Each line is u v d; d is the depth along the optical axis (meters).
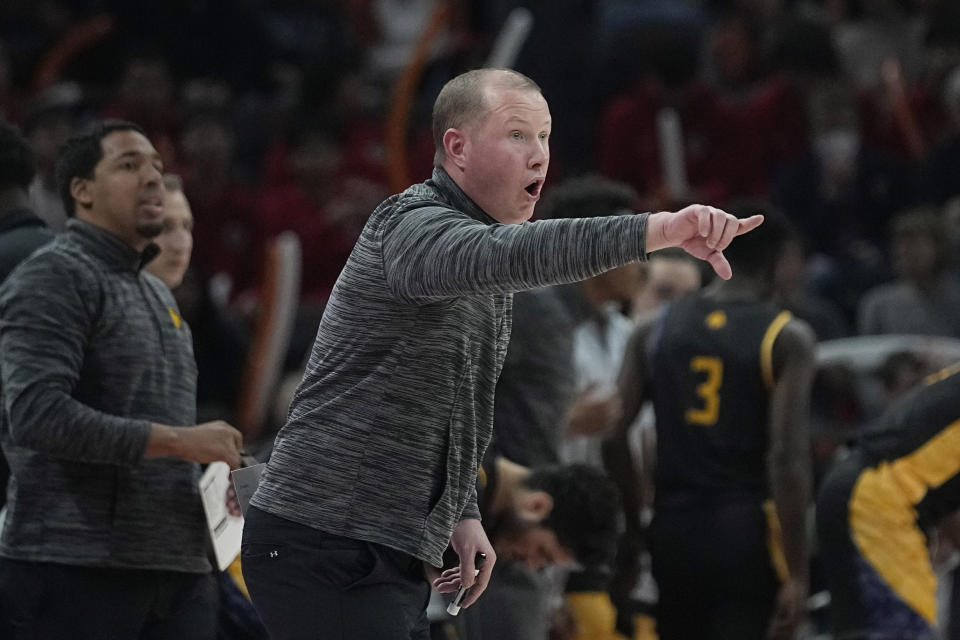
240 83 37.25
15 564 12.84
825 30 36.69
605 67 36.00
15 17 35.50
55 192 26.06
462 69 35.78
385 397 10.14
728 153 34.06
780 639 16.22
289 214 30.11
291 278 22.05
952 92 34.06
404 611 10.45
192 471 13.45
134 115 31.86
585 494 14.24
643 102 33.84
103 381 12.87
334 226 30.08
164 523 13.11
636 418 17.41
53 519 12.73
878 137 35.47
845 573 15.98
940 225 28.14
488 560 11.43
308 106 33.06
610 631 16.53
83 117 32.06
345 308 10.23
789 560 16.12
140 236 13.23
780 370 16.34
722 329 16.62
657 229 8.91
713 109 33.97
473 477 10.73
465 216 9.75
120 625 12.91
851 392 25.17
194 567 13.38
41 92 31.73
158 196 13.29
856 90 35.91
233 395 23.34
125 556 12.84
